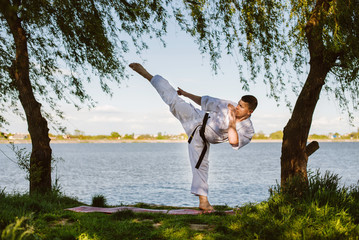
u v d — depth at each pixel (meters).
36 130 7.95
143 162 59.75
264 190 20.91
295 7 6.46
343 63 6.19
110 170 40.59
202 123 5.07
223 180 27.58
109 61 8.52
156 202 16.47
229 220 4.44
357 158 67.62
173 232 4.03
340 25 5.80
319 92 6.41
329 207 4.46
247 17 7.00
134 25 7.95
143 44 8.25
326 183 5.18
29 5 7.13
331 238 3.82
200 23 7.29
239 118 5.02
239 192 20.02
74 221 4.62
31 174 7.64
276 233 3.92
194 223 4.54
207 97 5.18
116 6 7.77
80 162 59.25
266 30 7.09
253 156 83.44
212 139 5.09
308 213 4.36
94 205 7.11
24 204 5.05
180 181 27.86
